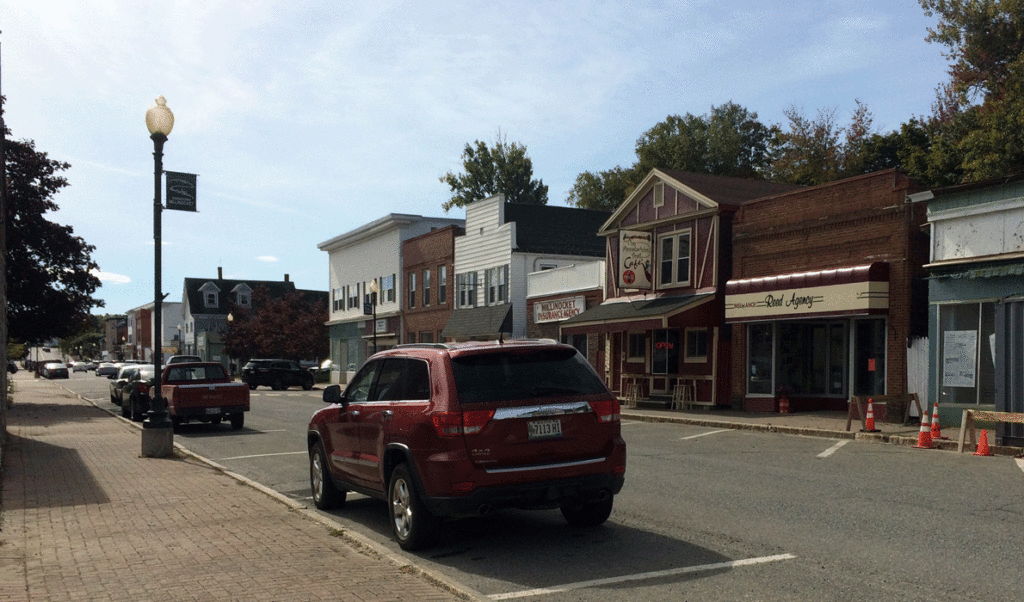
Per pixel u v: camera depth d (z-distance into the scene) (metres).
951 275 17.14
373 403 8.23
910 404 18.33
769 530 7.87
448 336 40.22
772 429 18.66
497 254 37.47
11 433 19.59
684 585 6.07
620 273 27.19
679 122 54.84
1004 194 16.19
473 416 6.99
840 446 15.15
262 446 17.23
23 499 9.99
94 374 95.38
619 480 7.48
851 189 20.17
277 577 6.14
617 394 29.34
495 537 7.88
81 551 7.07
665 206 27.09
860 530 7.77
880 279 18.97
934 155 31.38
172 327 102.19
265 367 45.16
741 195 26.20
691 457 13.48
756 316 22.34
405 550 7.45
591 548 7.35
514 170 66.25
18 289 33.00
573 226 39.12
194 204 15.40
